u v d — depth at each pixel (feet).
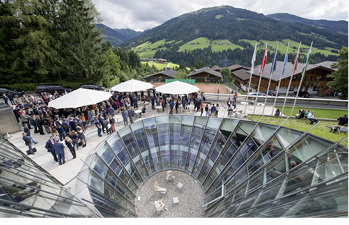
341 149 22.18
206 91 152.76
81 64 100.07
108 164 35.47
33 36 93.76
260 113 65.87
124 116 51.24
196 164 45.29
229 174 37.35
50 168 34.22
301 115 58.18
